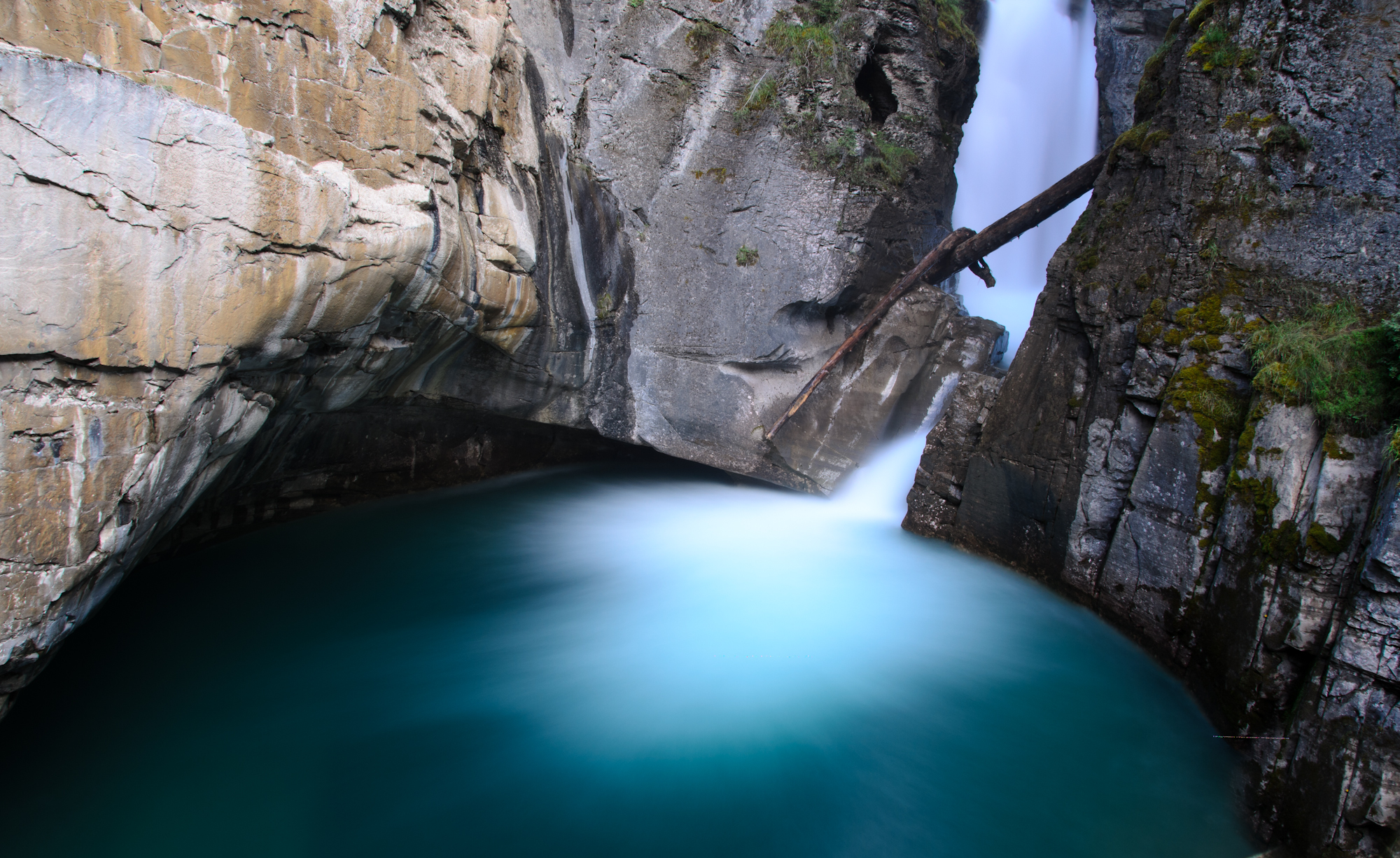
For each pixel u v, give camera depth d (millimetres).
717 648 6801
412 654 6582
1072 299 7363
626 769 5387
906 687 6320
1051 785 5344
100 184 3701
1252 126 6016
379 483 9266
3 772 4977
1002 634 6988
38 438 3641
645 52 8562
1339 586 4660
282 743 5438
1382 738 4137
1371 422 4781
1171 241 6492
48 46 3938
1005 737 5805
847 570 8172
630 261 8859
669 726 5812
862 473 9852
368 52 5504
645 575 8102
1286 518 5078
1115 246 7043
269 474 7707
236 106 4773
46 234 3555
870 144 9195
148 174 3861
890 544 8711
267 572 7848
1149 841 4898
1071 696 6227
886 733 5797
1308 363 5180
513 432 10547
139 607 6977
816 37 8773
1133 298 6727
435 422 9523
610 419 9289
